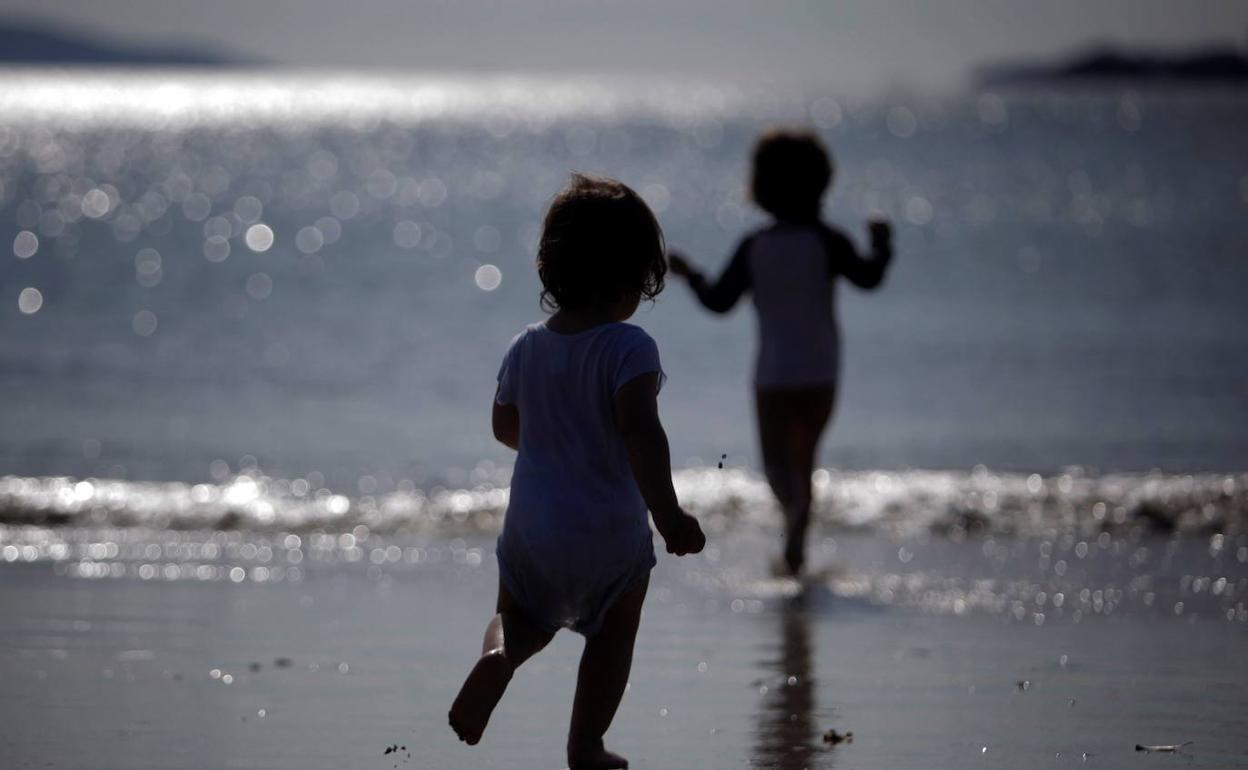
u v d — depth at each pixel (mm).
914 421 40031
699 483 31609
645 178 186250
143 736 14500
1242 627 20031
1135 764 13750
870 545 26297
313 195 155000
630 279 12883
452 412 40969
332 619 20203
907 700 16109
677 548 12148
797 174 24062
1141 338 54062
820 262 23703
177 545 25844
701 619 20516
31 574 23078
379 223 118250
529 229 112750
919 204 135500
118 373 46469
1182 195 137000
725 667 17703
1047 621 20453
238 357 49875
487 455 35406
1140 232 100938
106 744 14203
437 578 23328
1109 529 27719
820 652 18516
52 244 95312
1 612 20312
